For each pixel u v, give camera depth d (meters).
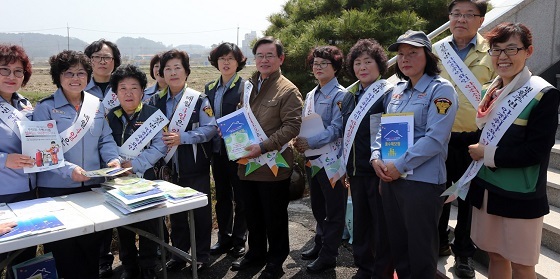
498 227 2.12
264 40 2.81
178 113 2.99
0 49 2.36
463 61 2.68
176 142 2.88
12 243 1.84
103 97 3.42
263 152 2.72
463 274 2.62
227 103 3.29
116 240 3.65
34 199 2.49
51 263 2.36
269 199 2.87
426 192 2.17
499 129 2.01
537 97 1.92
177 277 3.08
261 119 2.80
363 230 2.79
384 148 2.28
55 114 2.56
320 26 5.31
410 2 5.65
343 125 2.88
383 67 2.74
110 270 3.19
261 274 3.04
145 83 2.86
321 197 3.25
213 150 3.41
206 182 3.12
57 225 1.99
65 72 2.52
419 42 2.16
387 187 2.33
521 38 1.94
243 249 3.43
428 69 2.22
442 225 2.86
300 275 3.05
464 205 2.62
